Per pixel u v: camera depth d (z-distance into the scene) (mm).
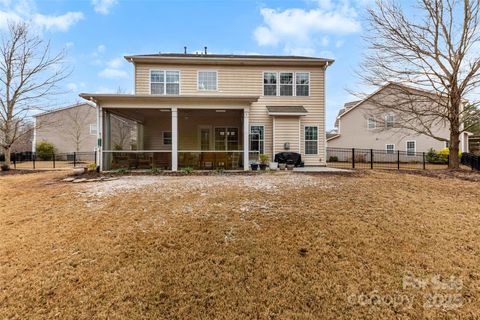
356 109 22828
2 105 12805
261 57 13688
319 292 2785
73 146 25125
